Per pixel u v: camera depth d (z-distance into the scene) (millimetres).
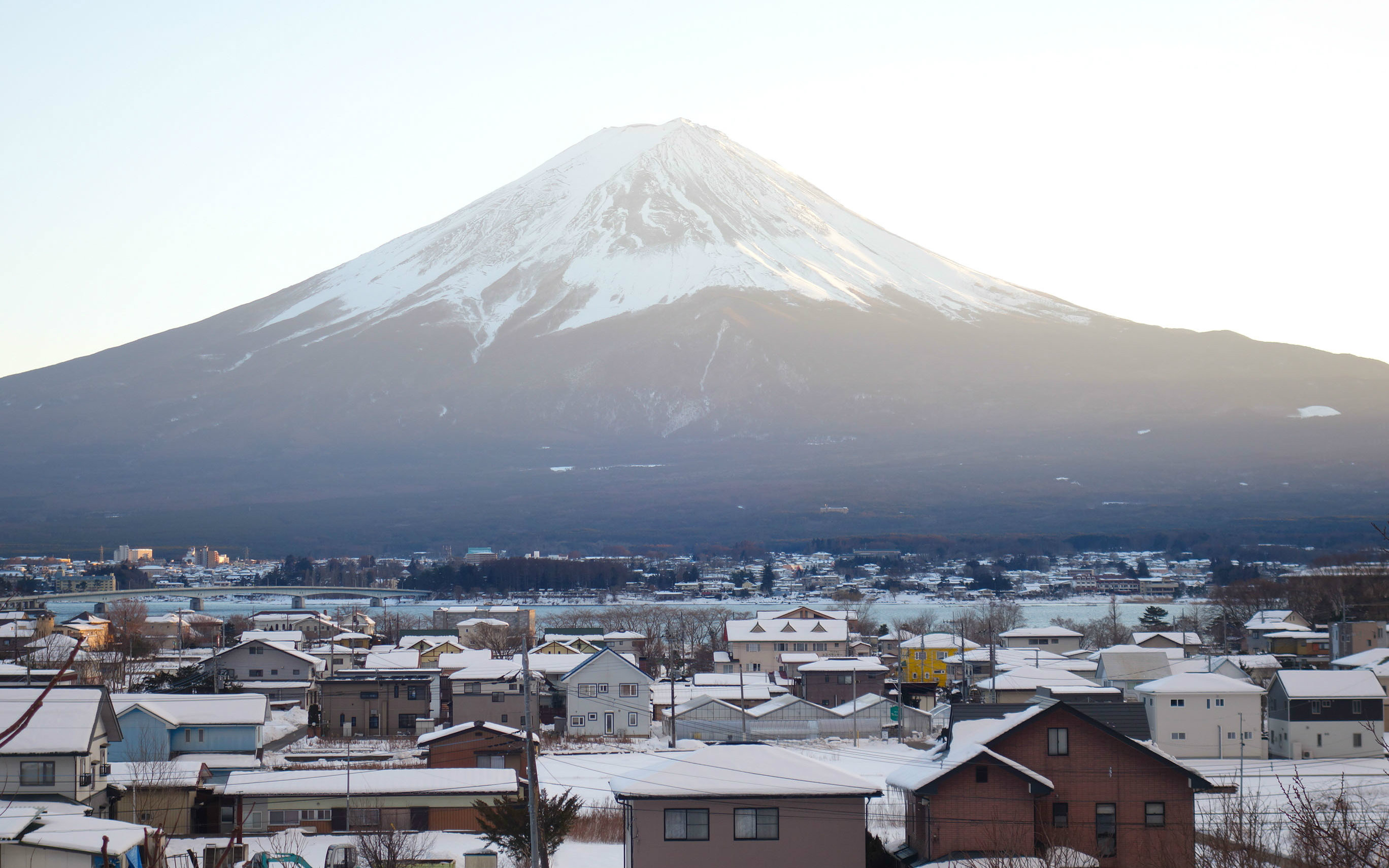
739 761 37750
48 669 84938
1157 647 113188
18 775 46531
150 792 51031
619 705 84375
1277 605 157125
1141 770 39625
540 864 42156
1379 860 26266
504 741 63000
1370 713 68625
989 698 78688
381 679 85812
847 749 75188
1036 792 38281
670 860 35938
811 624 126750
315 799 51406
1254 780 58656
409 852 44750
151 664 109188
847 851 36156
